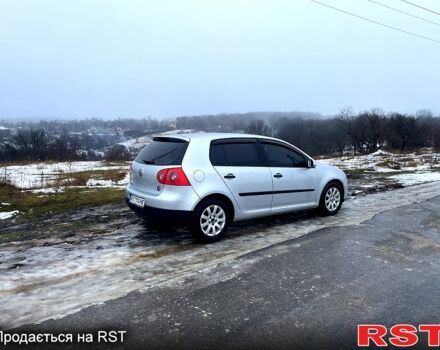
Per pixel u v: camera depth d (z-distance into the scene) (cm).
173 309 329
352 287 376
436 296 360
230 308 331
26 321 308
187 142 495
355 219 647
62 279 389
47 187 1041
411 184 1056
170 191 473
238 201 527
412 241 527
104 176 1314
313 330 300
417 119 4231
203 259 448
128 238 535
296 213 689
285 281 388
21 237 545
